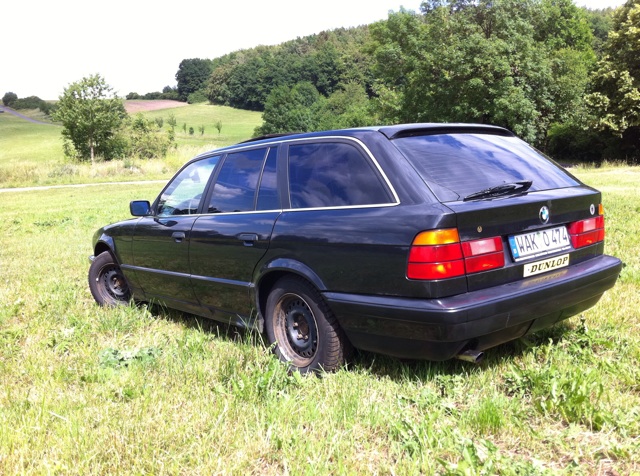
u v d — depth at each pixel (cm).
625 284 518
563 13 4956
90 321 508
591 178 2009
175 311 548
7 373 388
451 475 232
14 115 14462
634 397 300
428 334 291
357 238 318
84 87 4931
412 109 4125
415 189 309
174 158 4372
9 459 262
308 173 371
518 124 3600
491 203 310
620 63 3366
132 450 269
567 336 385
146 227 505
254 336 419
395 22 4175
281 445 268
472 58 3616
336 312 333
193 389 341
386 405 302
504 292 301
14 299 611
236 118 13425
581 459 250
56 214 1705
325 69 13488
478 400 302
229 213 424
